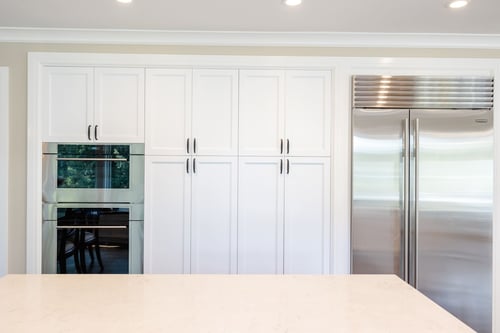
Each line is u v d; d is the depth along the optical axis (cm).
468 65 263
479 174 258
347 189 263
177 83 261
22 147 256
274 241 265
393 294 128
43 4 211
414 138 258
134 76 260
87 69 258
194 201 262
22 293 125
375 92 259
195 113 262
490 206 259
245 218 264
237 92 262
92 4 211
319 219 265
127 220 261
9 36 252
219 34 255
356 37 258
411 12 221
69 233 260
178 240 263
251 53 261
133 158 260
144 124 260
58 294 125
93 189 260
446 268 258
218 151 262
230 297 124
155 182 261
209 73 262
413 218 257
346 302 120
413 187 257
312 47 262
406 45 262
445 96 259
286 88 263
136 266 262
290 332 97
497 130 262
